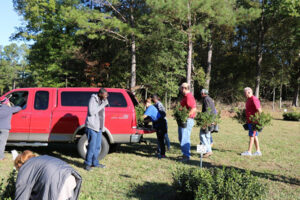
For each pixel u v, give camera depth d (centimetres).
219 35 3064
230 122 1831
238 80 3578
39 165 283
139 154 781
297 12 2544
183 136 700
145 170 609
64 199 279
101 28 2084
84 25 2039
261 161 719
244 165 671
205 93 762
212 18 1984
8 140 707
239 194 370
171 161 694
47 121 705
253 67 3466
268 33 2916
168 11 1798
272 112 2861
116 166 641
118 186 502
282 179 563
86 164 604
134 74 2369
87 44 2933
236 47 3678
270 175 586
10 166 607
